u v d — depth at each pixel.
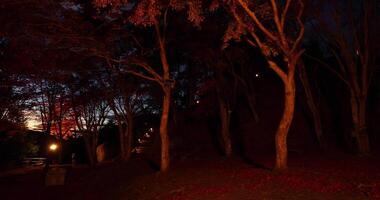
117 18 17.94
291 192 11.97
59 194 20.70
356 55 20.94
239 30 13.95
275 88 36.59
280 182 13.29
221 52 23.72
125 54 22.59
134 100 32.19
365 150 20.28
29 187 23.27
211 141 32.72
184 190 14.29
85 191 21.11
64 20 17.05
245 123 33.03
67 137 50.03
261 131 30.62
